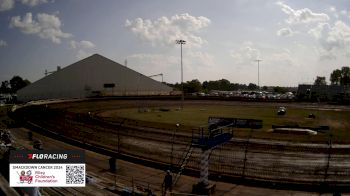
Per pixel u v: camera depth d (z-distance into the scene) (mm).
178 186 22797
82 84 106625
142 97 109000
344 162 28219
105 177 24609
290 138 37719
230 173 24922
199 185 20875
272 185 22547
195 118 58031
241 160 28375
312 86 127938
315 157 29594
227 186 22797
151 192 19953
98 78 109625
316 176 24594
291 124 51188
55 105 81562
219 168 26266
